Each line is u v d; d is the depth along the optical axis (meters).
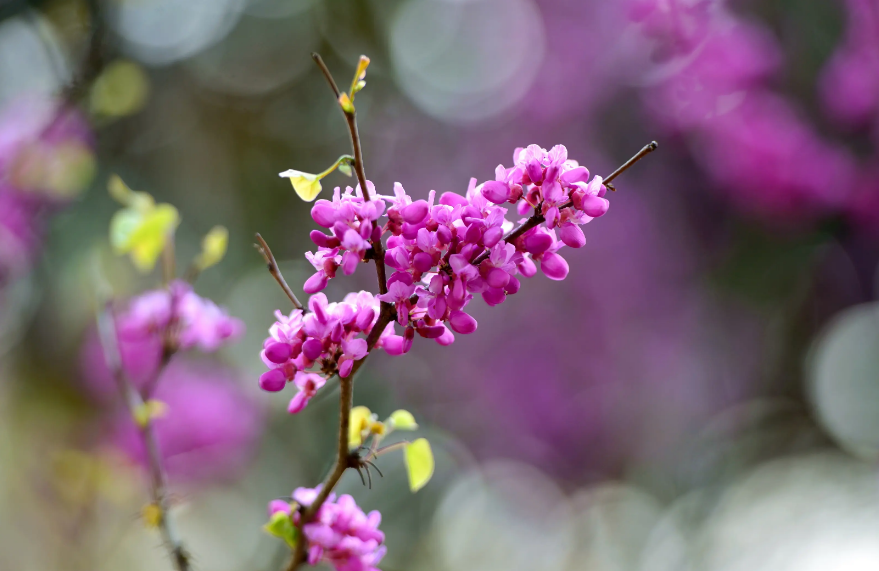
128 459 3.41
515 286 1.00
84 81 2.65
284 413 4.40
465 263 0.97
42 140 2.77
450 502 5.20
